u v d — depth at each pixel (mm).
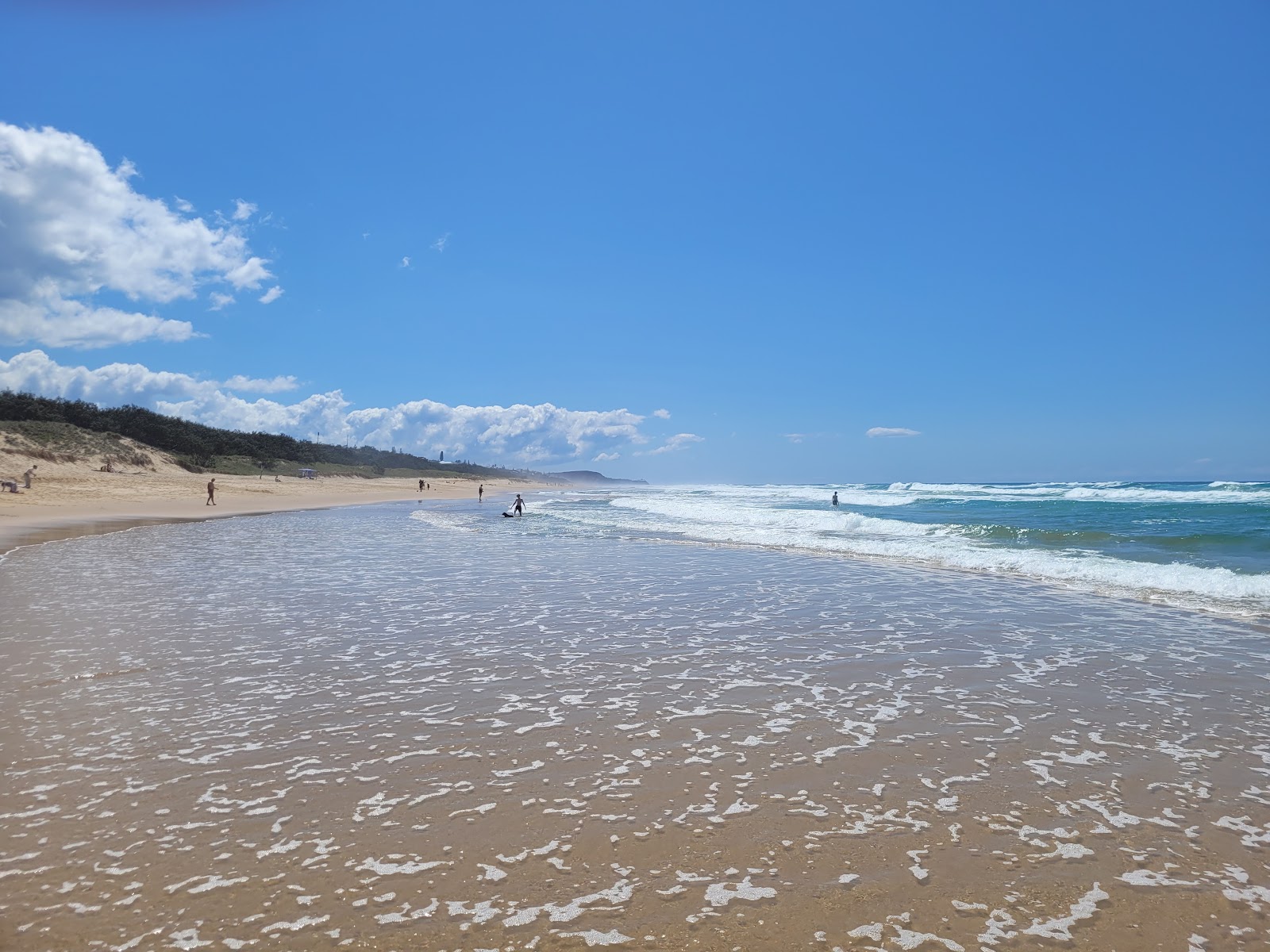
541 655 9539
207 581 15602
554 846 4652
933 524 29625
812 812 5117
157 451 81250
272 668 8836
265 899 4043
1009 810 5156
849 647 10023
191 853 4527
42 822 4914
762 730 6785
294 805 5184
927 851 4586
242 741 6426
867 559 20156
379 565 18719
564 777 5695
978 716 7176
